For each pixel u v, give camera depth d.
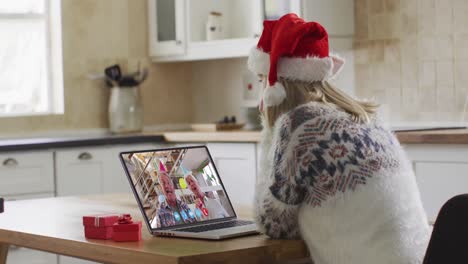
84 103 5.39
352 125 2.03
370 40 4.92
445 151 3.76
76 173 4.67
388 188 1.98
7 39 5.24
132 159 2.28
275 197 2.04
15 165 4.42
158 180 2.29
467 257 1.73
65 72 5.30
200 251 1.90
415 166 3.87
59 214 2.64
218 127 5.25
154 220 2.21
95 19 5.43
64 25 5.30
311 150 2.00
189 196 2.34
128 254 1.96
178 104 5.86
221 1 5.50
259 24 5.00
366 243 1.96
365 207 1.97
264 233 2.11
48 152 4.55
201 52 5.30
